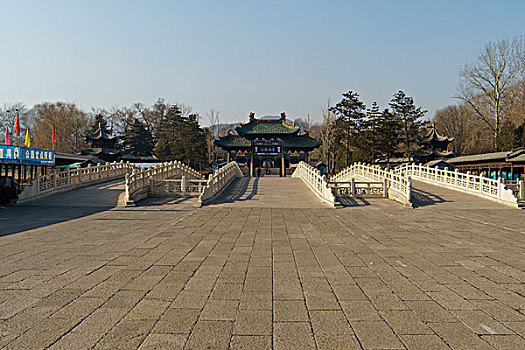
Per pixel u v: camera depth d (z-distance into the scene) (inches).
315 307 181.5
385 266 262.7
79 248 316.8
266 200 714.2
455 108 2532.0
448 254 302.2
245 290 207.3
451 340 145.8
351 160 2037.4
